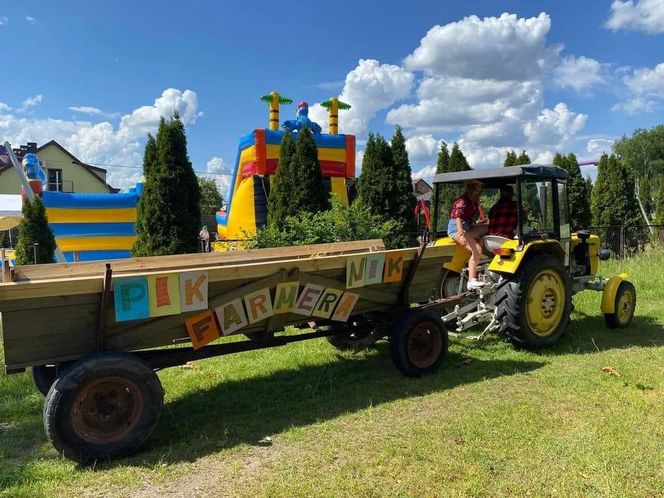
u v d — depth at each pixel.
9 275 3.97
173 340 3.97
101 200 11.82
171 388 4.91
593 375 4.98
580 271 7.16
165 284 3.68
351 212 8.88
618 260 12.61
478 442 3.56
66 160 43.88
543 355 5.77
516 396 4.48
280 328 4.55
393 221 9.74
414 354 5.09
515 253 5.84
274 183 10.40
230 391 4.83
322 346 6.23
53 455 3.59
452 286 6.77
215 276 3.90
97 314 3.58
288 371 5.39
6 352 3.39
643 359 5.51
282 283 4.26
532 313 5.89
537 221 6.17
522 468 3.20
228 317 4.07
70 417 3.34
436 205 7.11
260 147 11.33
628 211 16.89
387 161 10.97
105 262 4.59
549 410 4.14
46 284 3.28
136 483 3.19
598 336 6.56
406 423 3.95
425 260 5.08
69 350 3.61
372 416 4.12
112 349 3.71
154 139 8.74
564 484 3.01
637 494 2.90
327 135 12.60
